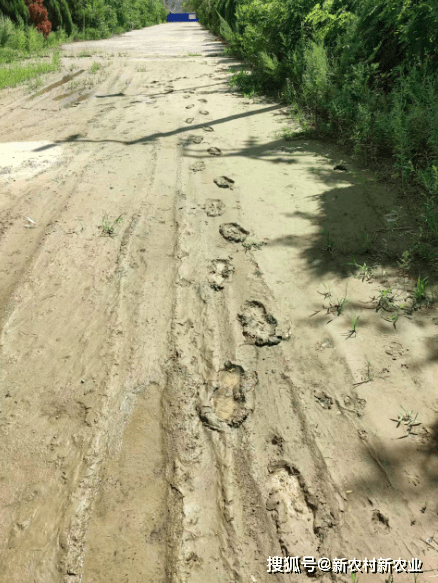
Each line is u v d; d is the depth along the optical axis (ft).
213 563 4.39
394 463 5.17
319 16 20.30
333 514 4.75
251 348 6.90
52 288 8.31
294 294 7.99
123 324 7.41
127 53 41.70
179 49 45.34
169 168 13.55
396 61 16.60
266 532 4.63
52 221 10.57
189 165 13.75
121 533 4.64
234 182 12.51
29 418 5.87
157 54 40.78
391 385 6.10
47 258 9.18
